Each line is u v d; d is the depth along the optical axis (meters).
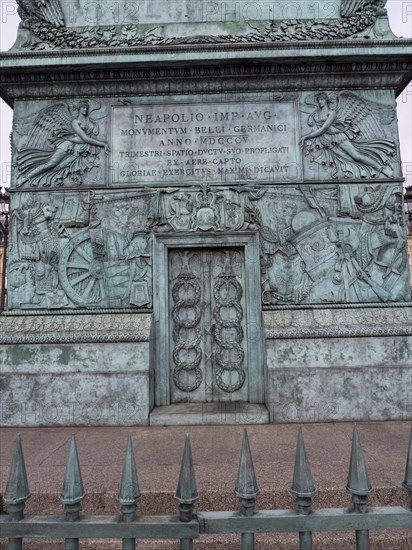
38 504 3.40
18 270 6.00
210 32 6.25
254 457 4.11
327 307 5.86
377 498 3.38
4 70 6.01
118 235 6.03
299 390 5.46
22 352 5.61
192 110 6.23
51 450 4.45
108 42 6.13
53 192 6.12
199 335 6.11
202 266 6.22
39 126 6.23
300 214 6.03
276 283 5.94
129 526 1.94
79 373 5.54
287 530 1.96
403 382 5.49
